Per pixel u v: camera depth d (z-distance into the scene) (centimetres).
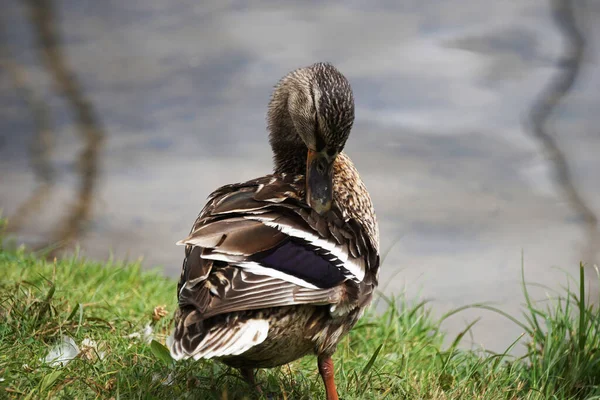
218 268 561
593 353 774
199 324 554
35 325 708
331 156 680
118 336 724
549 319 827
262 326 559
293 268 571
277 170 785
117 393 590
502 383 734
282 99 759
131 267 985
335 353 786
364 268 620
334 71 715
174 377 644
